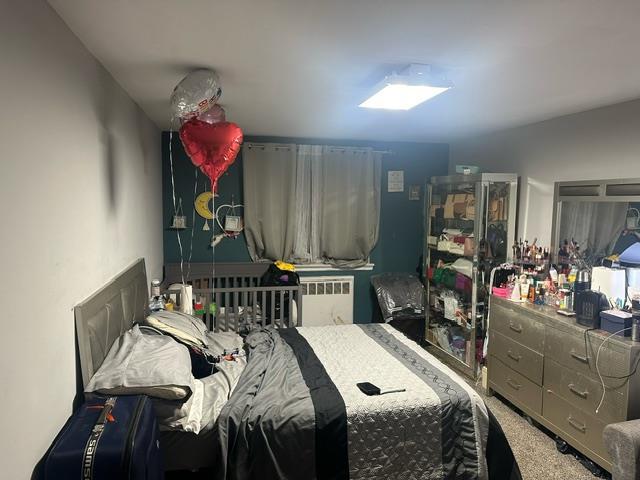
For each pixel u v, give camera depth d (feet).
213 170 8.61
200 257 15.07
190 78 7.26
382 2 4.72
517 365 10.64
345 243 15.85
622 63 6.81
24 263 4.19
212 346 9.81
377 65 6.98
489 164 14.32
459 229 13.89
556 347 9.39
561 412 9.27
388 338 10.51
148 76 7.72
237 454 6.65
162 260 14.40
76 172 5.78
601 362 8.32
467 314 13.14
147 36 5.81
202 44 6.10
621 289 9.00
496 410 11.05
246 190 14.97
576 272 10.27
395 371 8.47
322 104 9.87
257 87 8.36
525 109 10.45
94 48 6.27
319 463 6.83
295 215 15.47
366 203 15.87
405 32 5.58
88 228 6.28
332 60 6.75
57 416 4.99
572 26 5.34
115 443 4.66
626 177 9.62
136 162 9.87
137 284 9.08
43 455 4.59
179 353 6.93
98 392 5.73
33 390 4.35
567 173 11.20
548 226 11.80
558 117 11.40
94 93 6.62
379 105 9.00
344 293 15.94
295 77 7.70
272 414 6.89
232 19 5.23
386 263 16.61
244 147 14.82
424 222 16.21
